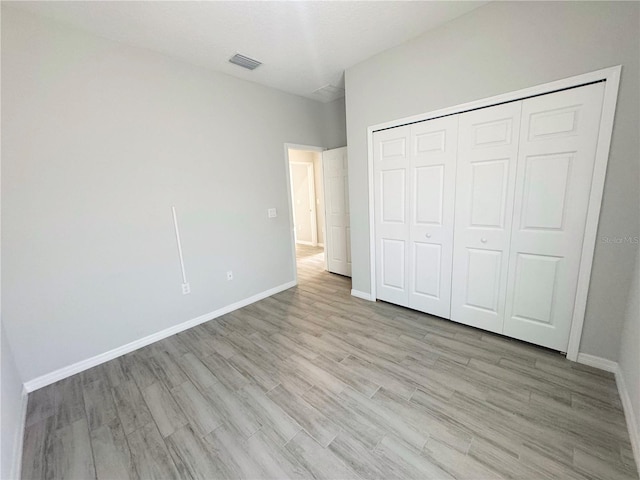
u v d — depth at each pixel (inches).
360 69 110.7
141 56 93.0
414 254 110.0
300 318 115.0
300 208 274.1
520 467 49.9
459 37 84.7
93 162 85.5
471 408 63.7
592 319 74.3
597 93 66.4
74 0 69.1
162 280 103.2
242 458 54.6
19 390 72.4
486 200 88.0
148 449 57.6
